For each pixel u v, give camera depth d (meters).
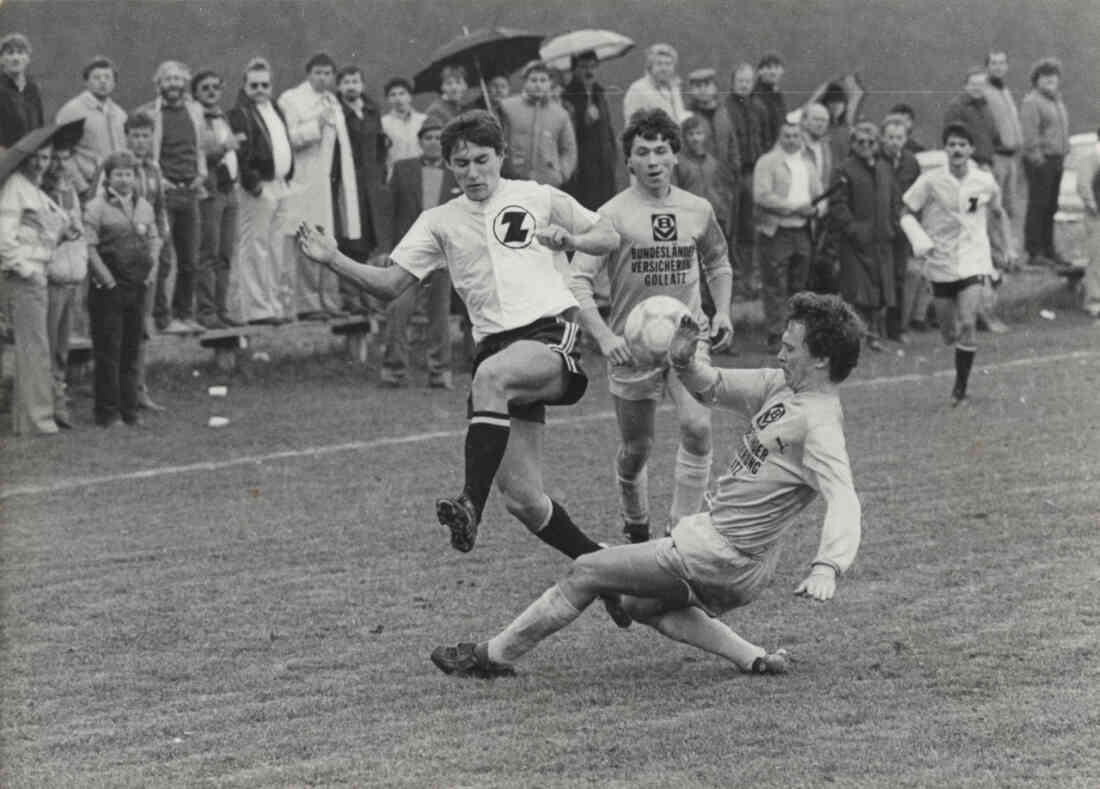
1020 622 8.80
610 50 20.47
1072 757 6.72
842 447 7.20
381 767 6.70
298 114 18.19
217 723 7.40
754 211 20.55
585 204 19.16
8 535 11.62
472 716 7.37
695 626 7.88
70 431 15.55
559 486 12.95
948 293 16.66
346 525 11.77
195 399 17.12
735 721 7.20
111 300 15.55
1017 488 12.40
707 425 10.31
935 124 24.19
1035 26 25.67
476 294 8.48
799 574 10.02
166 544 11.30
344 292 19.02
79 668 8.37
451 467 13.95
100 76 16.50
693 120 19.34
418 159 18.14
